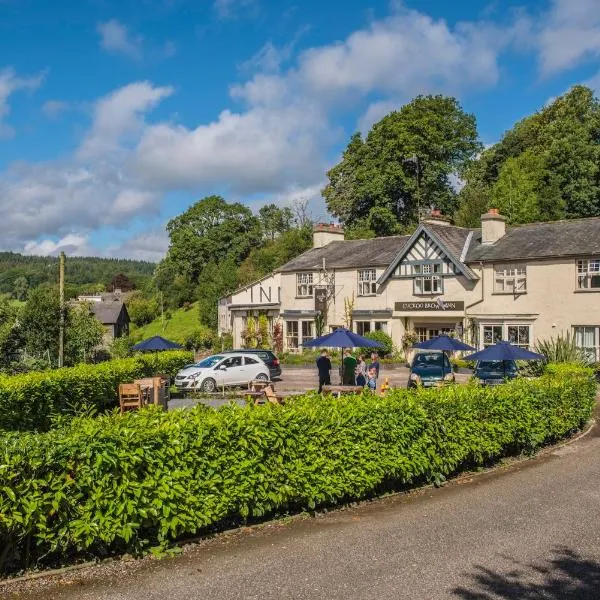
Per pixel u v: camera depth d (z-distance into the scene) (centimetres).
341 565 781
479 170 6594
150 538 827
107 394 2102
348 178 6194
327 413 1020
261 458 914
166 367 3036
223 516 874
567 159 5322
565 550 841
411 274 3972
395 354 3953
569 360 2831
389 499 1086
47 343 3222
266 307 4700
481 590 712
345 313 4278
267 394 1936
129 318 7912
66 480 750
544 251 3447
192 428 854
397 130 5756
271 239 8794
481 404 1296
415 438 1133
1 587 709
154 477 808
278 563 787
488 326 3634
